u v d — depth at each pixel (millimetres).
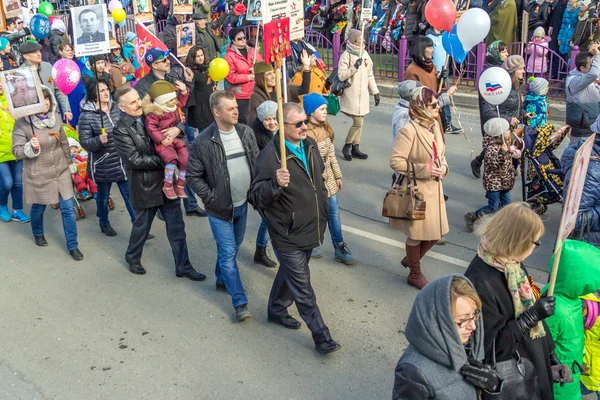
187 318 5586
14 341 5293
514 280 3078
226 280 5453
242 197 5348
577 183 3195
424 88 5422
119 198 8633
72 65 7688
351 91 9281
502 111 7594
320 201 4820
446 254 6598
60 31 12906
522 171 7043
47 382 4758
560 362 3459
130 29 15977
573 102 7516
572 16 12289
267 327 5414
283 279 5207
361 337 5195
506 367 3027
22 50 8391
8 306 5852
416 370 2691
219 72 7930
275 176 4531
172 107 5883
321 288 5992
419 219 5477
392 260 6551
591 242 5086
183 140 6309
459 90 12633
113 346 5188
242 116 8656
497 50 8484
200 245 7055
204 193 5215
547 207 7605
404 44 13180
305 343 5164
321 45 15352
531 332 3139
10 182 7664
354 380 4672
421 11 13742
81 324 5523
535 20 12938
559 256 3232
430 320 2670
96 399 4547
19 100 6176
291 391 4562
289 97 7211
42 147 6453
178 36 9695
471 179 8656
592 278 3344
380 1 16203
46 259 6809
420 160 5445
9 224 7781
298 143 4773
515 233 3033
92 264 6664
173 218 6172
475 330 2959
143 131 5852
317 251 6598
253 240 7129
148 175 5984
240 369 4840
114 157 7016
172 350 5113
